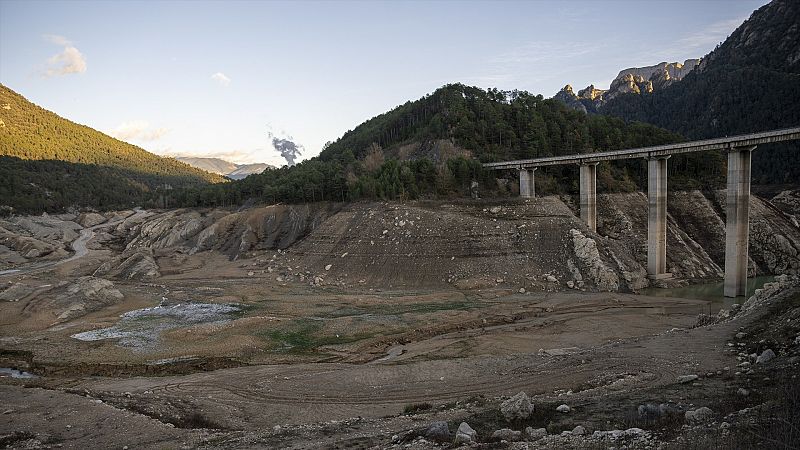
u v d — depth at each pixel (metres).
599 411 29.98
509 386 44.88
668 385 34.25
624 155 115.62
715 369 39.28
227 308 91.62
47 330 78.31
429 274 107.94
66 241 186.38
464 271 106.44
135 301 98.56
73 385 54.41
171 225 180.75
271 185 177.88
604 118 175.38
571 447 23.03
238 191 198.50
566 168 149.88
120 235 194.12
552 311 84.06
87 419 40.25
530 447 23.97
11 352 67.56
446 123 176.50
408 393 45.94
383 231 122.56
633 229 125.69
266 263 135.50
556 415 30.22
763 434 20.45
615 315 79.75
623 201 133.75
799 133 86.19
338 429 34.31
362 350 66.44
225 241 155.75
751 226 116.50
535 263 106.00
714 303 88.19
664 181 109.62
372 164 173.00
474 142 165.25
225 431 38.22
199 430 37.41
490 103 186.38
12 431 37.69
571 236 108.69
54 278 118.69
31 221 196.62
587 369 45.94
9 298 91.94
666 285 104.38
